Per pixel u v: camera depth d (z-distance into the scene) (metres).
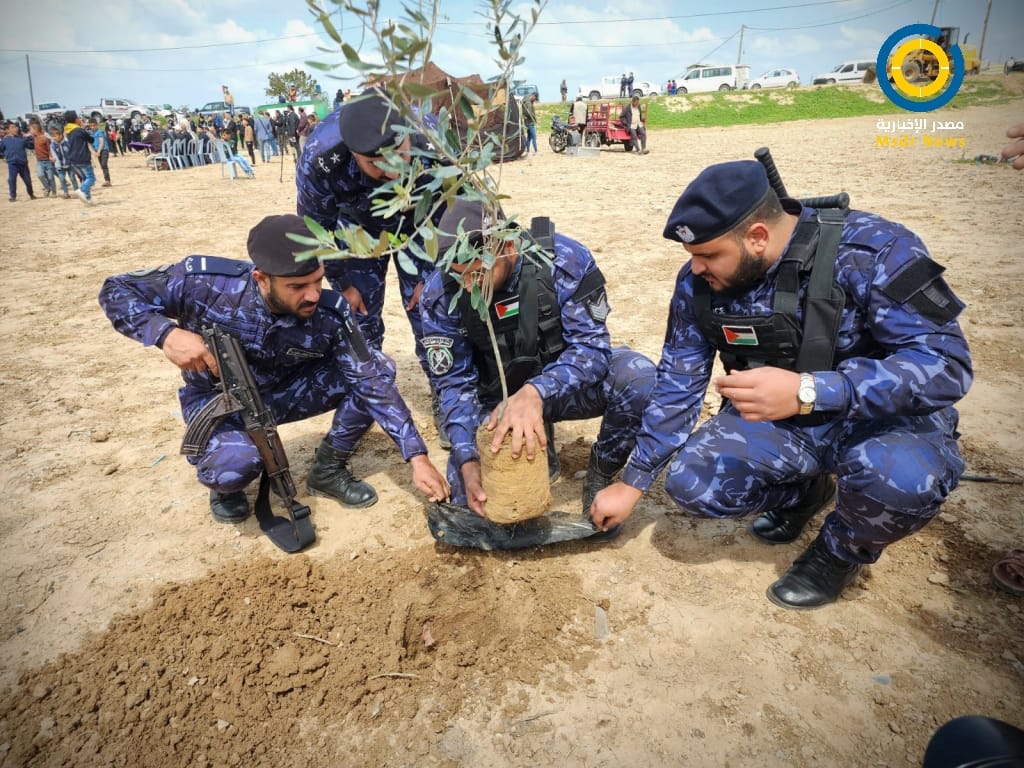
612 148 23.05
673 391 2.49
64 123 16.00
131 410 4.38
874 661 2.23
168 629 2.49
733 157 18.59
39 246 9.75
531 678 2.26
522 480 2.36
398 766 2.00
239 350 2.71
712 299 2.32
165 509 3.29
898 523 2.16
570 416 3.04
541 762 1.98
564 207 10.95
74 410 4.39
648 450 2.51
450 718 2.13
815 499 2.75
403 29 1.58
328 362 3.19
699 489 2.45
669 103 33.59
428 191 1.75
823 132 24.92
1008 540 2.73
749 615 2.46
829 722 2.04
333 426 3.18
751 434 2.44
